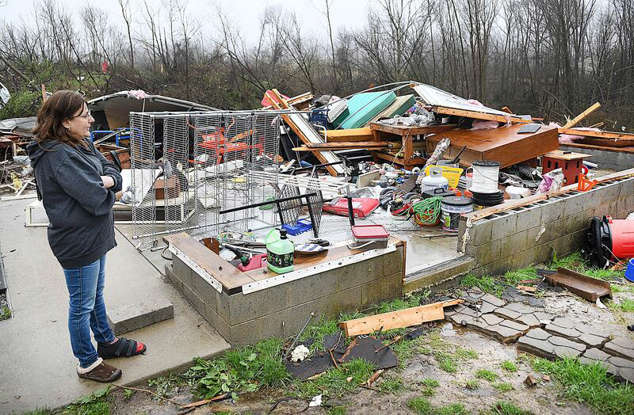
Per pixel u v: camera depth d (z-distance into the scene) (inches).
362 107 422.9
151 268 185.6
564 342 142.9
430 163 301.0
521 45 980.6
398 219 247.0
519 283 195.9
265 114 215.2
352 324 147.0
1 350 132.3
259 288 135.7
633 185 271.7
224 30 1044.5
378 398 118.8
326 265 148.3
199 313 152.6
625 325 157.3
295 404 116.3
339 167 337.7
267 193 259.8
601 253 225.9
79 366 119.2
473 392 121.7
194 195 219.5
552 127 321.4
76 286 109.0
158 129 392.2
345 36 1010.1
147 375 121.9
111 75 931.3
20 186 329.4
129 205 231.3
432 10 935.0
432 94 364.2
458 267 186.7
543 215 216.5
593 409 114.8
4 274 181.0
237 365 128.7
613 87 900.6
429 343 146.6
